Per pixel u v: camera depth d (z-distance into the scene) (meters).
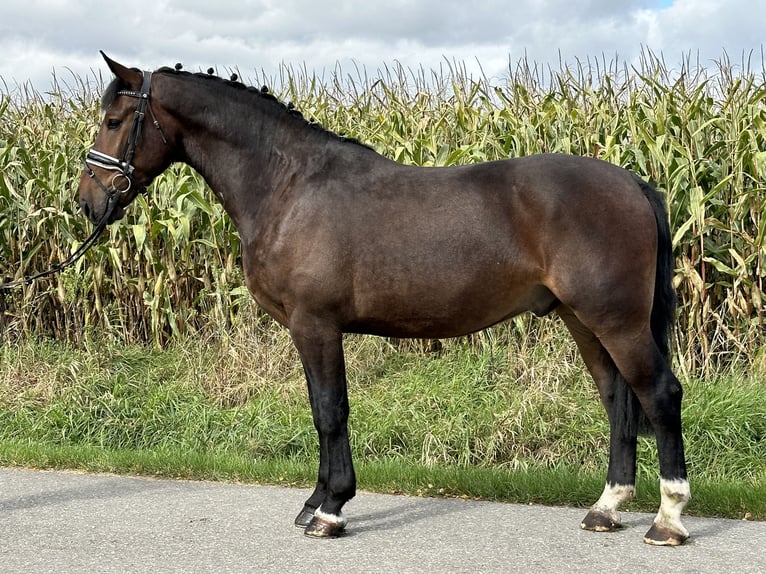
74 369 7.09
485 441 5.64
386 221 3.85
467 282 3.78
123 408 6.59
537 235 3.71
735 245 6.48
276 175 4.05
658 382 3.69
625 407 3.96
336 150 4.05
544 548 3.67
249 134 4.14
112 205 4.27
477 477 4.89
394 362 6.97
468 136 7.41
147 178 4.33
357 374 6.79
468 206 3.80
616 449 4.03
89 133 8.42
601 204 3.65
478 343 6.86
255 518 4.23
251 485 5.07
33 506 4.50
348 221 3.86
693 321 6.29
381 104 8.34
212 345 7.34
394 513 4.34
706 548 3.62
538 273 3.75
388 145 7.29
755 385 5.84
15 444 6.00
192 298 7.82
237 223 4.19
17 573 3.40
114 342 7.65
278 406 6.40
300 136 4.09
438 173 3.96
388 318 3.92
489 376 6.42
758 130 6.32
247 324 7.23
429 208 3.84
